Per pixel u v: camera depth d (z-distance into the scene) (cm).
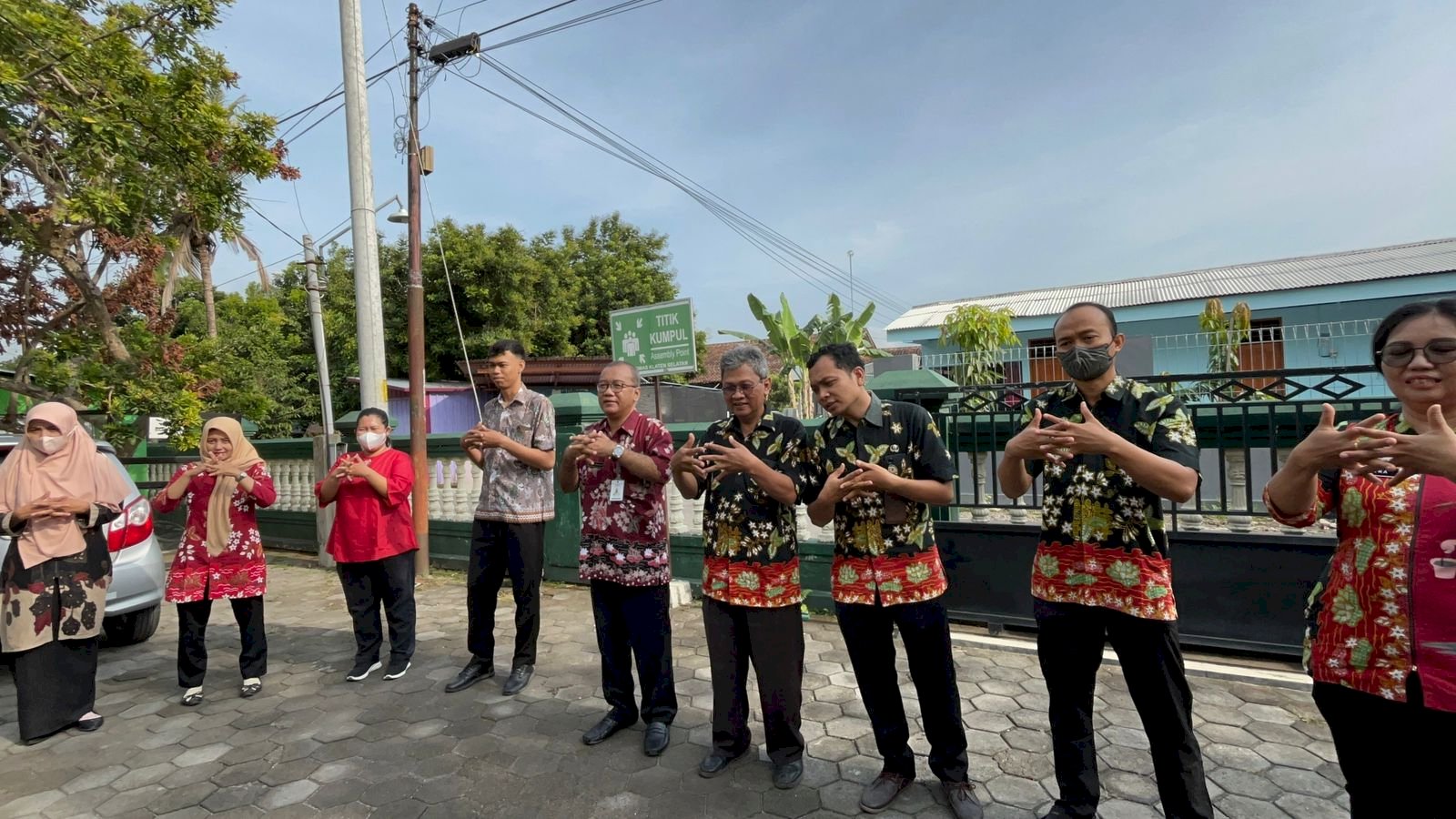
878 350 1221
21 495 349
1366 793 173
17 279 733
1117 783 275
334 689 405
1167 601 218
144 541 471
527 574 385
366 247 694
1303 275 1154
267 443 845
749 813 266
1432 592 159
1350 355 1021
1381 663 164
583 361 1492
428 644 482
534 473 389
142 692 411
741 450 263
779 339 1043
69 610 351
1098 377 228
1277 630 379
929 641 256
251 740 343
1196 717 330
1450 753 159
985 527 450
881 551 258
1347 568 174
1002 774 287
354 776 304
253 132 661
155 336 705
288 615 573
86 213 551
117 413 663
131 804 288
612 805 274
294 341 1581
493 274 1594
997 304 1424
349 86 682
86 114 531
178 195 635
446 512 707
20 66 504
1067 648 235
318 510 755
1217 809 257
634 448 326
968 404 468
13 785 305
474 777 299
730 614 293
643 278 2055
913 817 258
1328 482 181
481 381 1500
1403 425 171
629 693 337
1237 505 439
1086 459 232
